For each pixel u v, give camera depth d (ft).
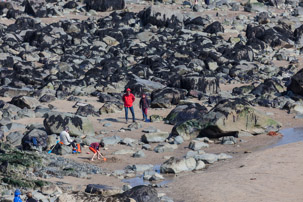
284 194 225.56
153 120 448.65
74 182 271.69
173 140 377.09
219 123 378.12
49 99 533.14
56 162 311.88
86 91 588.91
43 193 243.40
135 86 579.89
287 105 485.15
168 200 228.43
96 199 219.41
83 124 387.96
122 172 295.07
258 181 248.52
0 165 280.51
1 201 229.45
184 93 531.09
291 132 392.06
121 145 368.89
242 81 648.38
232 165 291.79
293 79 524.11
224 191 237.45
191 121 389.60
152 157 334.85
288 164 274.77
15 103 497.87
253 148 344.49
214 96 532.73
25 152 323.37
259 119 389.39
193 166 298.15
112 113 482.69
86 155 342.23
